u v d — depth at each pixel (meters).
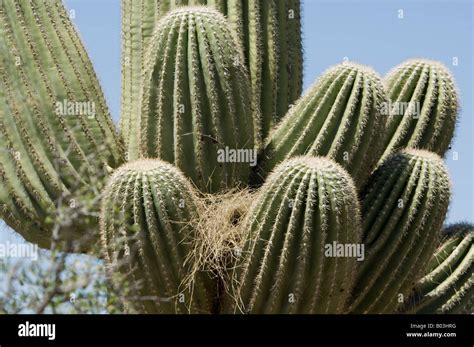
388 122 9.53
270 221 8.19
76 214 8.67
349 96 8.88
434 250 9.09
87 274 8.33
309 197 8.11
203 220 8.59
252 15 9.74
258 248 8.23
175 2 9.66
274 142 9.18
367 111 8.83
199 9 9.06
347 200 8.17
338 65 9.02
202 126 8.86
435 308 9.48
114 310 8.44
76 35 9.80
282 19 9.89
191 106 8.86
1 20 9.62
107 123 9.62
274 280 8.23
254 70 9.67
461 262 9.65
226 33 9.02
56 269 8.29
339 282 8.29
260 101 9.68
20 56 9.52
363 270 8.89
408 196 8.92
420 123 9.61
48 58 9.52
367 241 8.86
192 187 8.91
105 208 8.30
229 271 8.55
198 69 8.86
